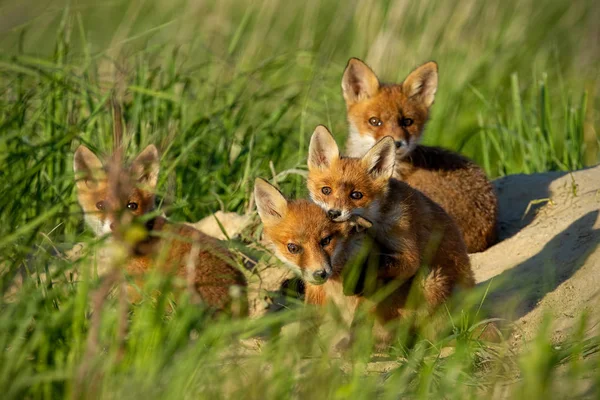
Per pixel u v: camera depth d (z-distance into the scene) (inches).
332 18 981.8
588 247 439.2
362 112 602.2
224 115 602.9
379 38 827.4
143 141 541.3
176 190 554.9
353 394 283.7
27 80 585.3
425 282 392.5
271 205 411.5
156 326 306.3
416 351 336.5
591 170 562.3
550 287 415.5
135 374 284.8
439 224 414.0
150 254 398.0
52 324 307.4
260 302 449.1
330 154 455.2
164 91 597.6
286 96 693.3
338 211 419.5
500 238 534.3
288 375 295.3
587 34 986.7
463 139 666.2
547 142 653.3
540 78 821.9
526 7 950.4
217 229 518.3
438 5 857.5
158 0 957.2
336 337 385.7
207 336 305.6
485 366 341.7
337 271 399.2
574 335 335.3
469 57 842.8
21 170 459.8
